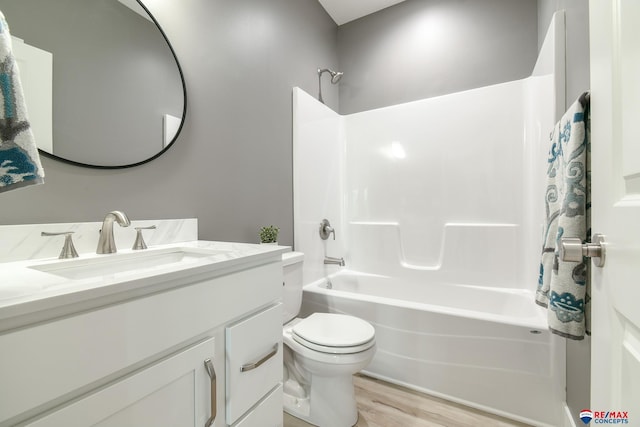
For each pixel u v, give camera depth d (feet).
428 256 7.25
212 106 4.50
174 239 3.79
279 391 2.97
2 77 1.46
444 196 7.10
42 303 1.34
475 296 6.54
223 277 2.36
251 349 2.60
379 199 7.90
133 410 1.71
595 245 1.76
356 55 8.57
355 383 5.26
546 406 4.16
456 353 4.71
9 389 1.26
